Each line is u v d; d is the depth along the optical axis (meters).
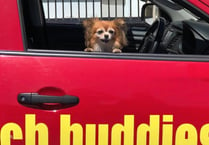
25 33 1.10
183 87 1.08
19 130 1.07
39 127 1.07
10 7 1.10
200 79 1.08
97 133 1.07
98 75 1.08
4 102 1.07
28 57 1.08
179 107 1.08
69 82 1.07
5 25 1.09
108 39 1.17
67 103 1.07
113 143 1.07
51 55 1.09
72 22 1.65
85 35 1.24
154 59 1.10
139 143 1.07
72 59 1.09
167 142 1.08
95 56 1.10
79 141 1.07
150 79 1.08
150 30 1.38
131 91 1.07
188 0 1.14
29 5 1.18
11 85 1.07
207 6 1.13
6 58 1.08
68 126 1.07
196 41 1.17
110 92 1.07
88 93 1.07
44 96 1.07
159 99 1.08
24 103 1.07
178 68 1.09
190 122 1.08
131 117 1.07
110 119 1.07
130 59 1.09
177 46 1.23
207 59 1.11
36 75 1.07
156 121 1.07
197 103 1.08
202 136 1.08
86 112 1.07
